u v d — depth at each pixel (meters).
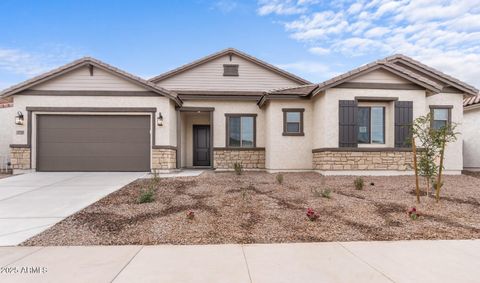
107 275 3.59
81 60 12.45
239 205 6.95
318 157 12.60
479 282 3.42
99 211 6.54
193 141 16.58
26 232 5.28
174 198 7.64
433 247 4.58
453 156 12.99
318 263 3.97
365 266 3.87
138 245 4.69
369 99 12.05
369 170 11.84
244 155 14.85
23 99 12.51
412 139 7.79
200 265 3.90
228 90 16.66
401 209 6.74
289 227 5.53
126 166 12.83
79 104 12.62
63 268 3.79
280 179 9.94
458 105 13.41
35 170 12.59
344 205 6.99
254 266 3.87
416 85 12.16
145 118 12.91
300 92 13.33
